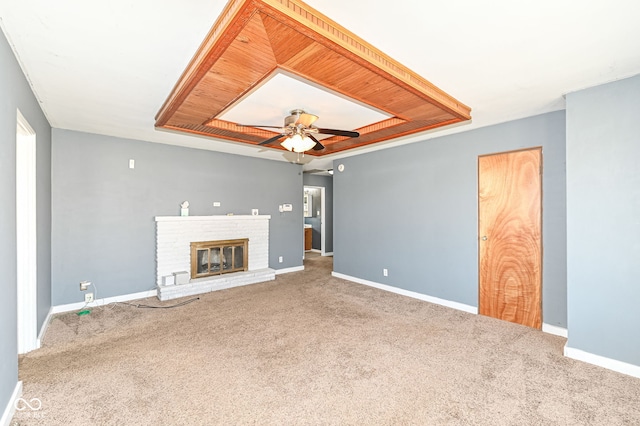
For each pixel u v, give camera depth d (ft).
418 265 14.37
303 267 21.12
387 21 5.36
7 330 6.04
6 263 6.01
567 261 8.58
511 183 11.28
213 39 5.47
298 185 20.77
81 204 12.67
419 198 14.33
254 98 8.87
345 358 8.43
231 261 17.25
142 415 6.04
